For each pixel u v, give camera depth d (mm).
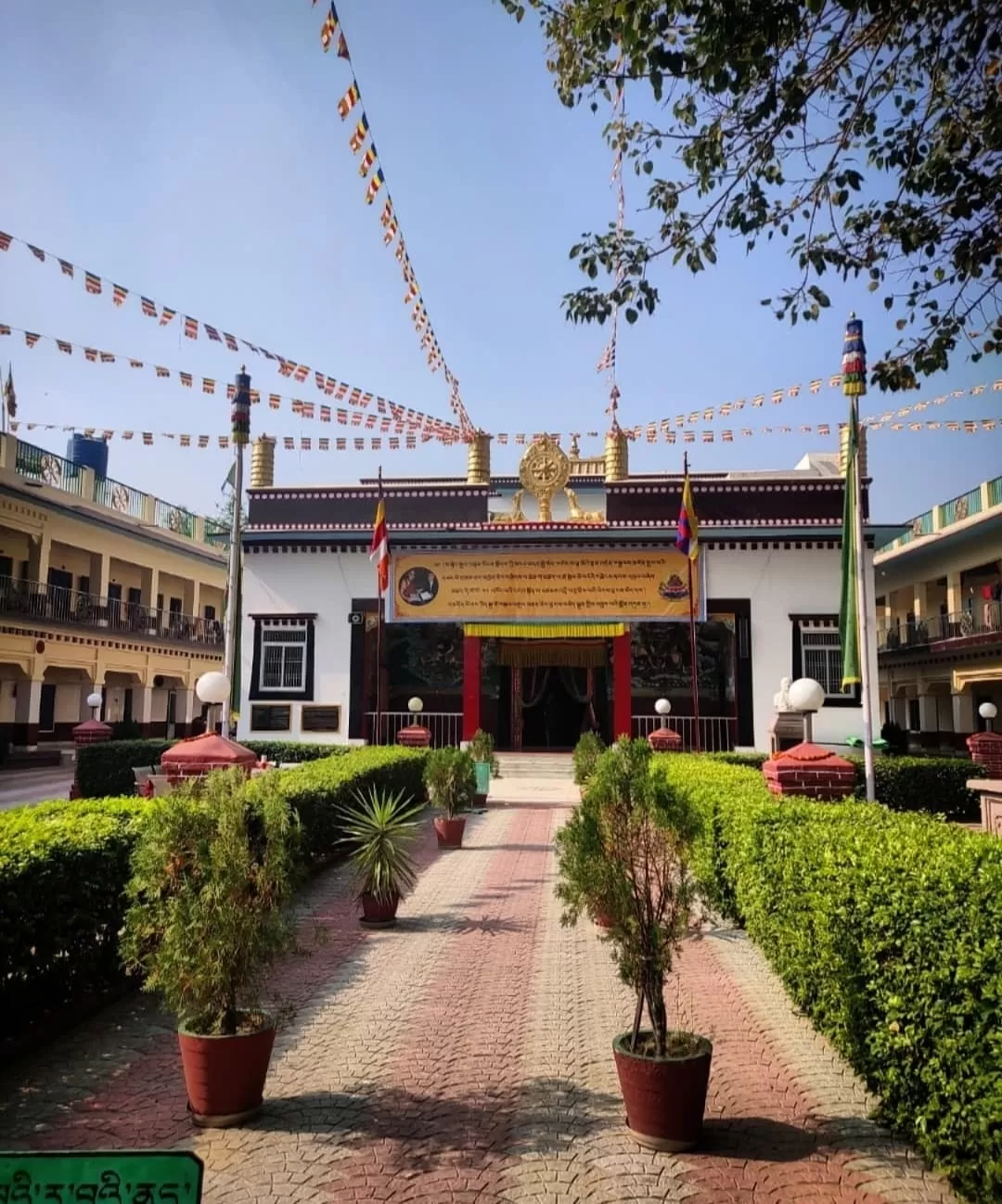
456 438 18562
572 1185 3781
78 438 34906
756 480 21047
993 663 28156
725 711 22672
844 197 6758
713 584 20922
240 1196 3672
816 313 7434
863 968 4328
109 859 6059
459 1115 4426
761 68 6023
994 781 9352
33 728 27672
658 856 4520
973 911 3594
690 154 6863
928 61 6488
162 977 4395
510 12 6898
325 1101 4570
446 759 12180
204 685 12883
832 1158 4000
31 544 28703
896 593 37375
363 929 7969
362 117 9266
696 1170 3902
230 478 23031
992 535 28250
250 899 4625
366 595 21766
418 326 12773
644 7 5660
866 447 21062
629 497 21297
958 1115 3512
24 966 5133
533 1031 5562
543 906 8820
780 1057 5164
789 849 5703
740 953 7309
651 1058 4098
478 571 21484
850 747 19234
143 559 35125
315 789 9602
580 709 25906
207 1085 4262
